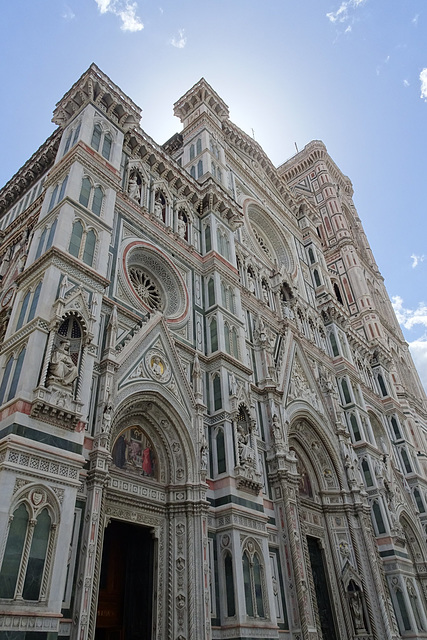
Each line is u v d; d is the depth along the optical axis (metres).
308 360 36.91
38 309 16.83
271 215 45.00
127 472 18.95
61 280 18.25
